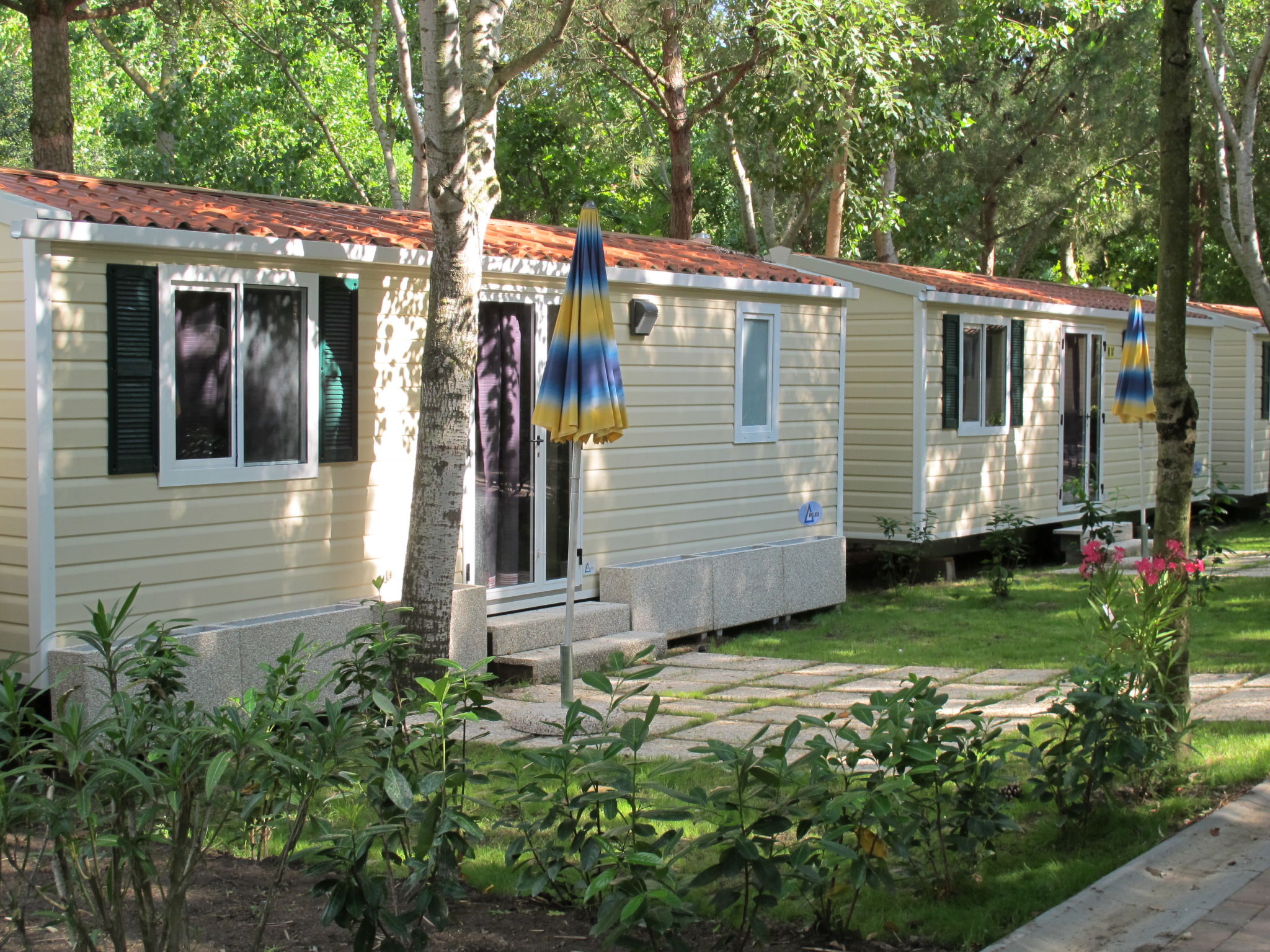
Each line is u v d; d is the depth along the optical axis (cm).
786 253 1532
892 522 1468
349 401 848
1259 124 2106
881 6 1723
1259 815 545
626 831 413
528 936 444
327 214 928
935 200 2522
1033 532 1717
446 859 383
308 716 362
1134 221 2962
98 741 393
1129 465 1897
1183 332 658
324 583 840
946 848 486
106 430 709
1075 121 2459
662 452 1111
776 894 382
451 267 795
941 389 1491
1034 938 426
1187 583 635
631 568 1052
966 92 2455
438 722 437
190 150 2462
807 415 1276
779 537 1246
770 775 386
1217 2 1350
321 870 364
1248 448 2186
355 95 3312
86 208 701
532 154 2762
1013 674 934
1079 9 2388
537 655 937
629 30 1833
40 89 1348
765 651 1082
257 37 2358
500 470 977
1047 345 1677
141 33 2672
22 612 689
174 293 742
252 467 788
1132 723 542
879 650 1070
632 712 809
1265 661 938
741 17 1786
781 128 1842
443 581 804
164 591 742
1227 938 423
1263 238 2872
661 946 414
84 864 377
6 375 693
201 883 491
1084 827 538
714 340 1155
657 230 3078
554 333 799
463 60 812
